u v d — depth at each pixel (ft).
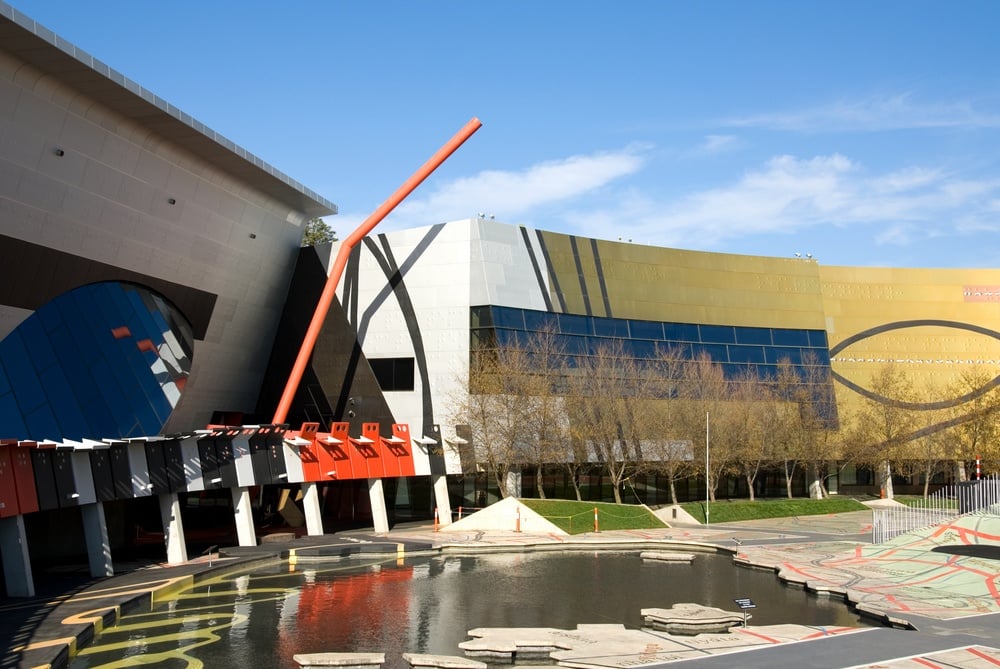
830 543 167.53
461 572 132.67
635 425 218.59
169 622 93.91
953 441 265.13
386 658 80.59
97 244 150.20
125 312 162.40
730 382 246.27
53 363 140.26
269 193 187.73
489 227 211.82
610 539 171.01
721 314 257.55
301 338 216.13
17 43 117.08
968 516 160.86
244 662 78.28
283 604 104.88
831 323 281.95
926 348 286.25
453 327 207.31
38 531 145.38
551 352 213.87
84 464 117.50
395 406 209.87
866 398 277.03
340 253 197.57
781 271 271.49
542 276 220.84
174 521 134.72
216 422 205.87
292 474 163.02
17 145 127.44
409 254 212.23
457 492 218.18
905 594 109.60
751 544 165.89
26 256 136.56
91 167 141.79
